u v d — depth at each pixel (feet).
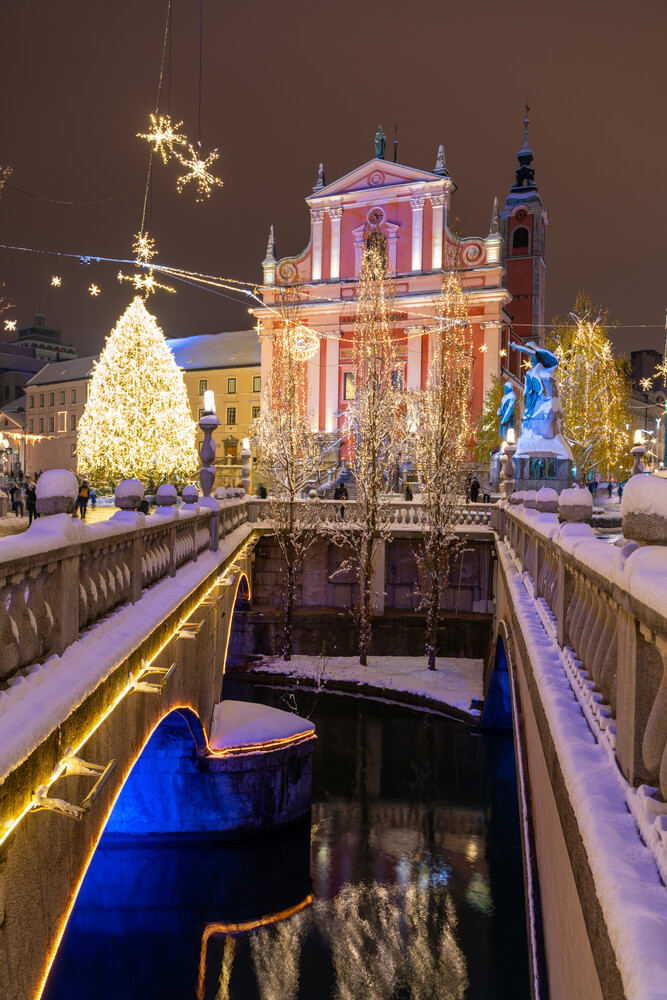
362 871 51.16
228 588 57.98
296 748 53.62
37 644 13.47
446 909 46.96
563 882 12.96
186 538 37.04
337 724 80.89
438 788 65.46
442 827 58.08
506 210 241.96
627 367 148.77
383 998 38.37
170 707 29.22
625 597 9.75
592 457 142.41
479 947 43.29
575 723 13.43
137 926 43.78
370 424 100.83
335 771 68.85
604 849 8.40
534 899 21.20
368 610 98.07
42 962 13.47
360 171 185.88
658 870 7.86
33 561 12.65
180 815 50.44
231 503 71.31
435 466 95.40
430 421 97.91
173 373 131.64
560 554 18.81
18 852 12.17
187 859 49.90
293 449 102.47
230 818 50.96
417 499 115.96
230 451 236.84
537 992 18.61
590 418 139.54
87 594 17.97
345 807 61.46
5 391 347.77
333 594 105.09
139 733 23.04
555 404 97.30
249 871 49.93
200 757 50.16
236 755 51.03
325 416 184.55
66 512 15.33
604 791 10.07
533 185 243.40
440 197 180.04
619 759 10.58
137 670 21.17
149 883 47.80
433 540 94.48
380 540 99.55
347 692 91.04
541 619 24.49
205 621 40.73
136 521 23.02
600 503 128.88
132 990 38.50
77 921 43.80
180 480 133.80
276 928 44.60
